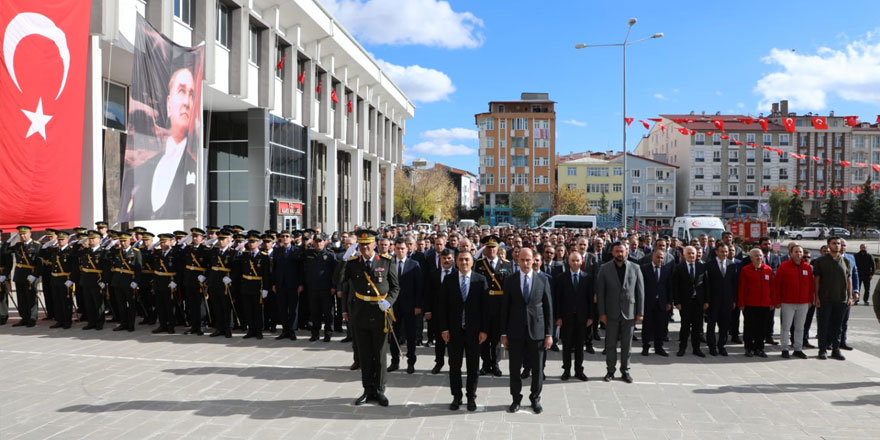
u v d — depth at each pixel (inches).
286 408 246.7
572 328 309.3
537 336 249.1
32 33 454.9
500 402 264.1
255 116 994.7
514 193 3034.0
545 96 3257.9
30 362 323.9
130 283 421.4
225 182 1017.5
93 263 423.8
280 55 1080.2
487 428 226.1
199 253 422.3
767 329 425.1
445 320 254.7
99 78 594.9
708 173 2910.9
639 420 238.5
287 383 287.1
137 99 545.6
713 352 377.7
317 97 1273.4
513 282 254.1
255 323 409.1
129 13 655.1
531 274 255.8
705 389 290.0
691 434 221.9
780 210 2650.1
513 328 250.1
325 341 401.7
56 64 479.2
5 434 211.0
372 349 259.1
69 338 398.3
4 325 445.4
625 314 304.7
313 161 1400.1
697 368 339.9
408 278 327.3
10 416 231.3
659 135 3371.1
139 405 247.0
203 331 435.8
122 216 526.0
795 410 254.7
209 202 1016.9
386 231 550.3
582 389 289.4
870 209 2637.8
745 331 377.4
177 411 239.8
